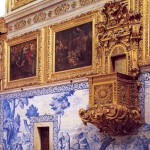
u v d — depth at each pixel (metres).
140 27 9.22
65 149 10.72
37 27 12.24
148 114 8.81
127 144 9.10
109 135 9.52
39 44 12.05
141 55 9.15
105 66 9.88
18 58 12.93
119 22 9.63
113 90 8.60
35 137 11.78
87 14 10.57
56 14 11.62
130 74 9.17
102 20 10.14
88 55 10.44
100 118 8.66
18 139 12.45
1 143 13.19
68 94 10.86
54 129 11.16
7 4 13.64
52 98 11.38
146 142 8.73
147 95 8.89
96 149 9.82
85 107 10.28
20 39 12.88
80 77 10.55
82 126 10.30
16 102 12.76
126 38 9.41
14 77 13.05
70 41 11.06
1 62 13.62
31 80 12.26
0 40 13.76
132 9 9.39
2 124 13.28
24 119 12.33
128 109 8.62
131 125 8.92
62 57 11.28
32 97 12.12
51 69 11.59
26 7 12.56
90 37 10.43
